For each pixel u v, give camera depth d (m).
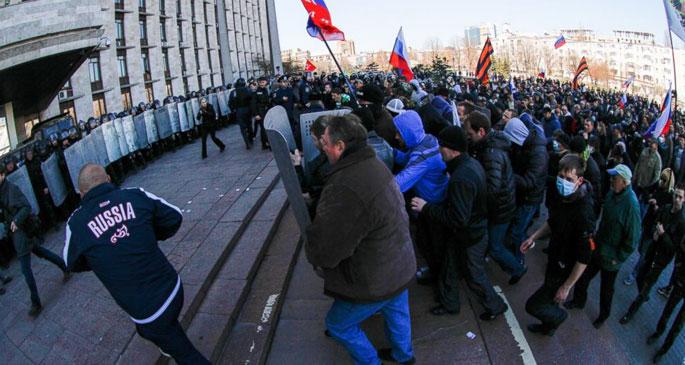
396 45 9.87
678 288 4.35
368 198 2.44
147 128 11.27
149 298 2.67
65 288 4.83
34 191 6.96
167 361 3.36
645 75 165.00
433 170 3.73
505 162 3.95
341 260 2.54
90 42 15.84
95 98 30.64
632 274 5.96
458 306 3.89
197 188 7.61
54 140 8.05
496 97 16.70
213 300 4.04
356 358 2.94
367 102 4.41
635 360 4.52
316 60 157.00
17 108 18.58
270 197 6.83
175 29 42.47
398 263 2.65
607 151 10.09
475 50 107.00
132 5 34.69
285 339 3.73
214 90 16.89
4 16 13.19
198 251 4.91
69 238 2.66
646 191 8.10
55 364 3.42
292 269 4.84
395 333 3.08
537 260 5.12
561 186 3.27
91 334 3.75
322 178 3.58
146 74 38.12
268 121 3.34
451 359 3.41
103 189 2.71
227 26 59.28
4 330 4.16
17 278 5.50
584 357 3.46
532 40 167.50
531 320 3.89
